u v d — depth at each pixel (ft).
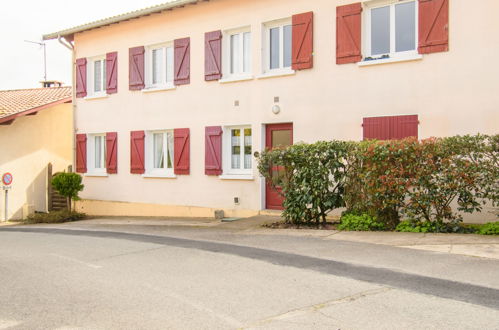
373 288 19.06
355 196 32.94
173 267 23.95
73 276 22.75
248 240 31.07
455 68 34.12
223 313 16.79
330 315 16.24
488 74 33.01
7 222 57.82
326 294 18.54
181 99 49.49
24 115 61.46
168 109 50.62
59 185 55.01
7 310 17.67
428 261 22.97
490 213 32.01
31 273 23.66
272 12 42.83
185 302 18.13
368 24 38.29
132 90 53.72
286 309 17.02
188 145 48.83
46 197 64.95
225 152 46.47
